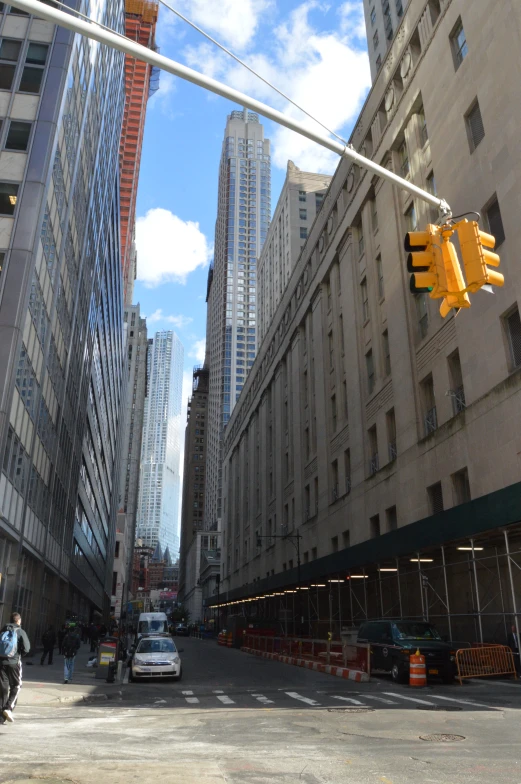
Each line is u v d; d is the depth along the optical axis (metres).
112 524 92.69
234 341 189.88
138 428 165.62
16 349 23.64
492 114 23.16
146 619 35.50
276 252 112.81
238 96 7.02
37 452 29.19
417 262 7.98
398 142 33.72
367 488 34.44
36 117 27.62
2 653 10.88
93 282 46.91
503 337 21.83
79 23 6.14
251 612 73.00
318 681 19.12
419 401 28.81
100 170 45.31
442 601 23.30
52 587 37.69
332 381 44.31
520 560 20.72
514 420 20.55
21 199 25.91
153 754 7.83
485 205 23.56
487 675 17.95
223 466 102.69
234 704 13.70
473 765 7.02
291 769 6.86
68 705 13.91
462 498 24.45
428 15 29.97
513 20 22.08
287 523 55.44
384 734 9.19
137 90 192.75
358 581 37.34
